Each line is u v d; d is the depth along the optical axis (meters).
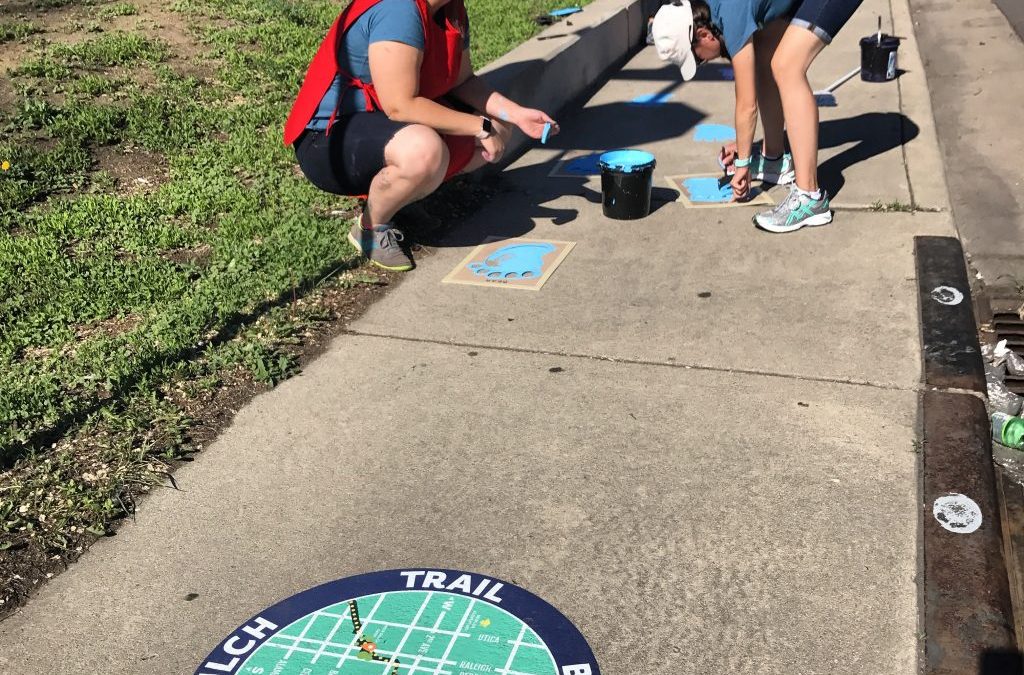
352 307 3.85
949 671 2.03
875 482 2.64
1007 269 4.05
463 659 2.13
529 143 5.96
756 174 5.05
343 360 3.45
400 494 2.70
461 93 4.34
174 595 2.36
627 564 2.40
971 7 9.30
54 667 2.16
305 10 7.38
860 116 6.10
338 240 4.29
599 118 6.46
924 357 3.28
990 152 5.38
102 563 2.47
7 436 2.90
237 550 2.51
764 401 3.06
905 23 8.82
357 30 3.88
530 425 3.00
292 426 3.04
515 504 2.64
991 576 2.28
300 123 4.01
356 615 2.27
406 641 2.19
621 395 3.14
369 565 2.44
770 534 2.47
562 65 6.52
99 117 5.12
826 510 2.54
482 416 3.06
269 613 2.29
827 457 2.76
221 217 4.48
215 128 5.36
